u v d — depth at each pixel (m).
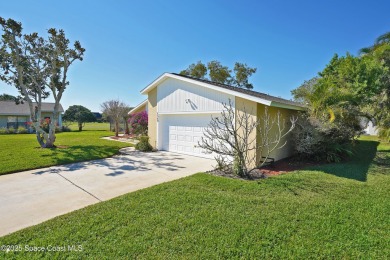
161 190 5.45
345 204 4.59
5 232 3.62
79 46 12.48
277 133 9.62
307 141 8.95
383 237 3.36
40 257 2.90
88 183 6.27
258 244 3.17
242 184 5.97
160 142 12.57
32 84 12.63
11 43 11.27
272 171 7.83
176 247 3.10
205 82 10.41
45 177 6.88
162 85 12.14
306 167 8.39
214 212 4.18
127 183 6.28
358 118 10.74
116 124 21.94
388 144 14.56
